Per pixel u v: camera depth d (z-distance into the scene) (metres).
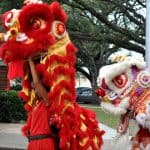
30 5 5.20
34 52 5.18
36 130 5.37
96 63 44.97
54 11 5.28
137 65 6.28
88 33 23.45
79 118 5.27
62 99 5.13
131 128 6.33
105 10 24.89
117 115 6.28
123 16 25.70
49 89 5.30
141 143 6.22
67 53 5.25
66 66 5.21
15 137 15.10
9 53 5.25
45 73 5.19
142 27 23.81
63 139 5.13
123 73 6.28
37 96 5.48
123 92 6.26
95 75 44.75
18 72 5.42
